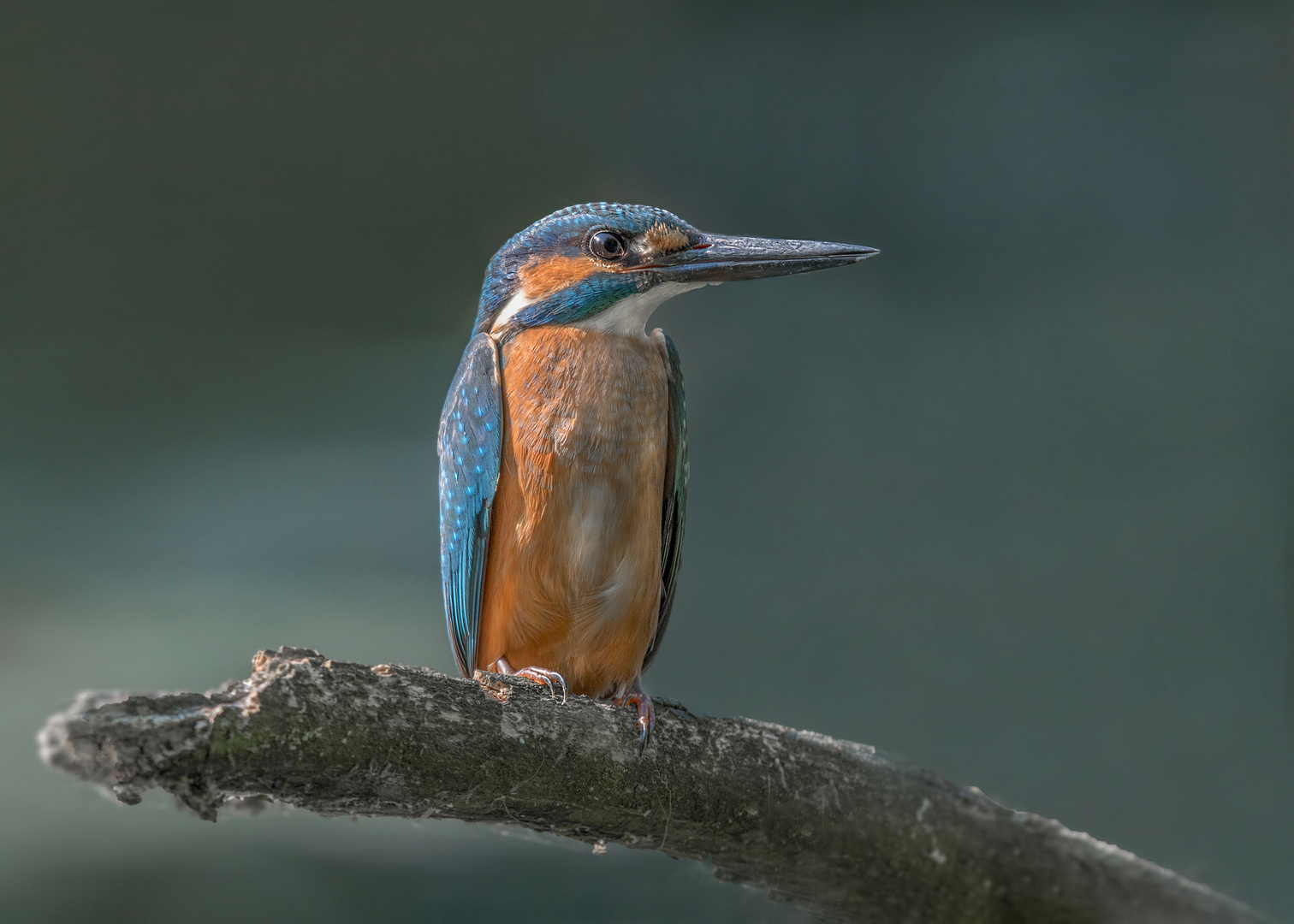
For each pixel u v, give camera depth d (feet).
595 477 19.24
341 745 13.74
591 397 19.31
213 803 13.50
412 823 30.76
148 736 12.89
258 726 13.25
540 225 21.16
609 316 20.66
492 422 19.67
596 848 17.30
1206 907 17.40
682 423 21.26
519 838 29.86
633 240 20.75
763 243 21.07
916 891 17.29
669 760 16.22
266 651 14.14
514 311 20.77
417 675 14.82
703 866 17.78
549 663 20.20
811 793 16.79
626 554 19.48
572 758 15.49
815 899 17.72
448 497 21.04
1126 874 17.35
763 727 17.17
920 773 17.52
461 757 14.61
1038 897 17.25
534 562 19.36
